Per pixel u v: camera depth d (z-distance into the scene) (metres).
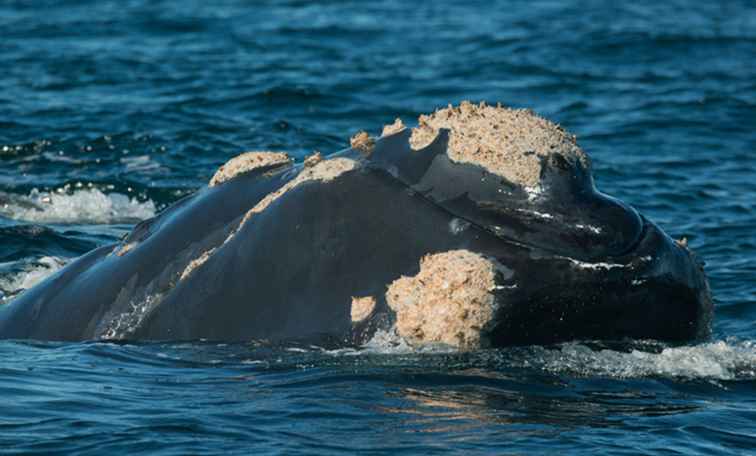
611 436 28.34
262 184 34.88
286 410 29.31
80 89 85.19
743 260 50.53
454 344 31.11
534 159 31.41
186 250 34.47
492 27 114.19
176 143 71.00
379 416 28.98
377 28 113.62
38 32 107.31
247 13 120.62
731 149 72.50
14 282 44.84
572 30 111.75
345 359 31.47
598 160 69.19
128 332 34.22
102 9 120.38
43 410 29.77
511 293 30.75
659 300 31.42
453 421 28.80
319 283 32.22
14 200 59.41
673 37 107.12
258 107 81.19
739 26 115.50
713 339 35.03
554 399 30.25
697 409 30.25
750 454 27.97
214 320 33.03
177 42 105.00
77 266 37.25
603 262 30.67
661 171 66.88
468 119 32.53
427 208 31.88
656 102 84.06
